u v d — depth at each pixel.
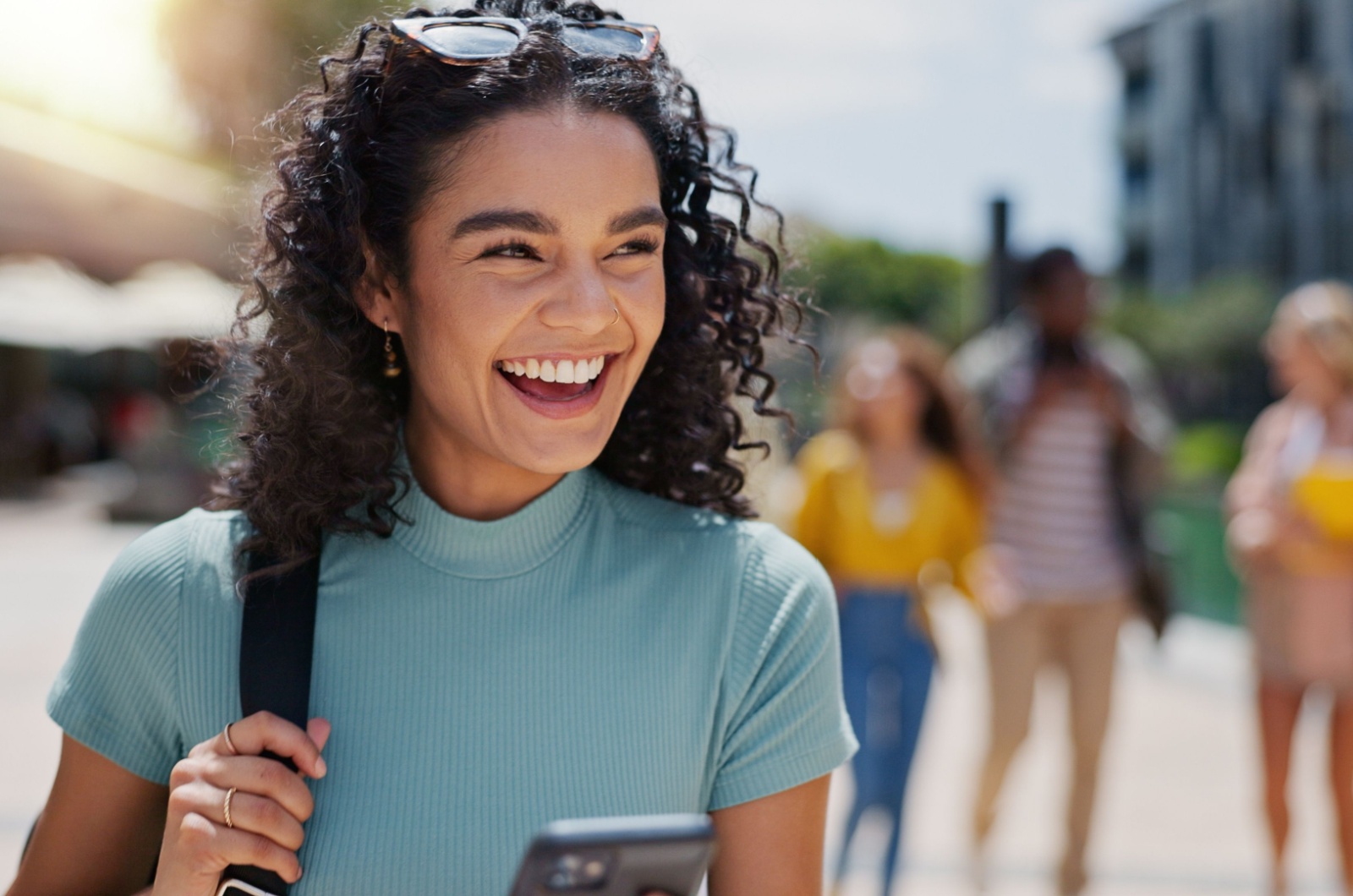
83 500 15.05
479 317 1.21
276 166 1.37
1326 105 34.91
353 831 1.19
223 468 1.44
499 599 1.29
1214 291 34.94
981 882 3.88
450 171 1.22
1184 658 7.72
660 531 1.37
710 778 1.30
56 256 15.69
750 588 1.32
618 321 1.25
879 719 3.75
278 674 1.23
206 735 1.24
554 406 1.24
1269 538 3.75
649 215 1.25
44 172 15.40
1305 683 3.70
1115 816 4.78
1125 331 35.50
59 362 19.72
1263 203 36.91
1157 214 41.28
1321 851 4.32
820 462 3.90
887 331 4.01
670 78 1.41
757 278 1.53
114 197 15.99
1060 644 3.85
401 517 1.31
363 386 1.34
